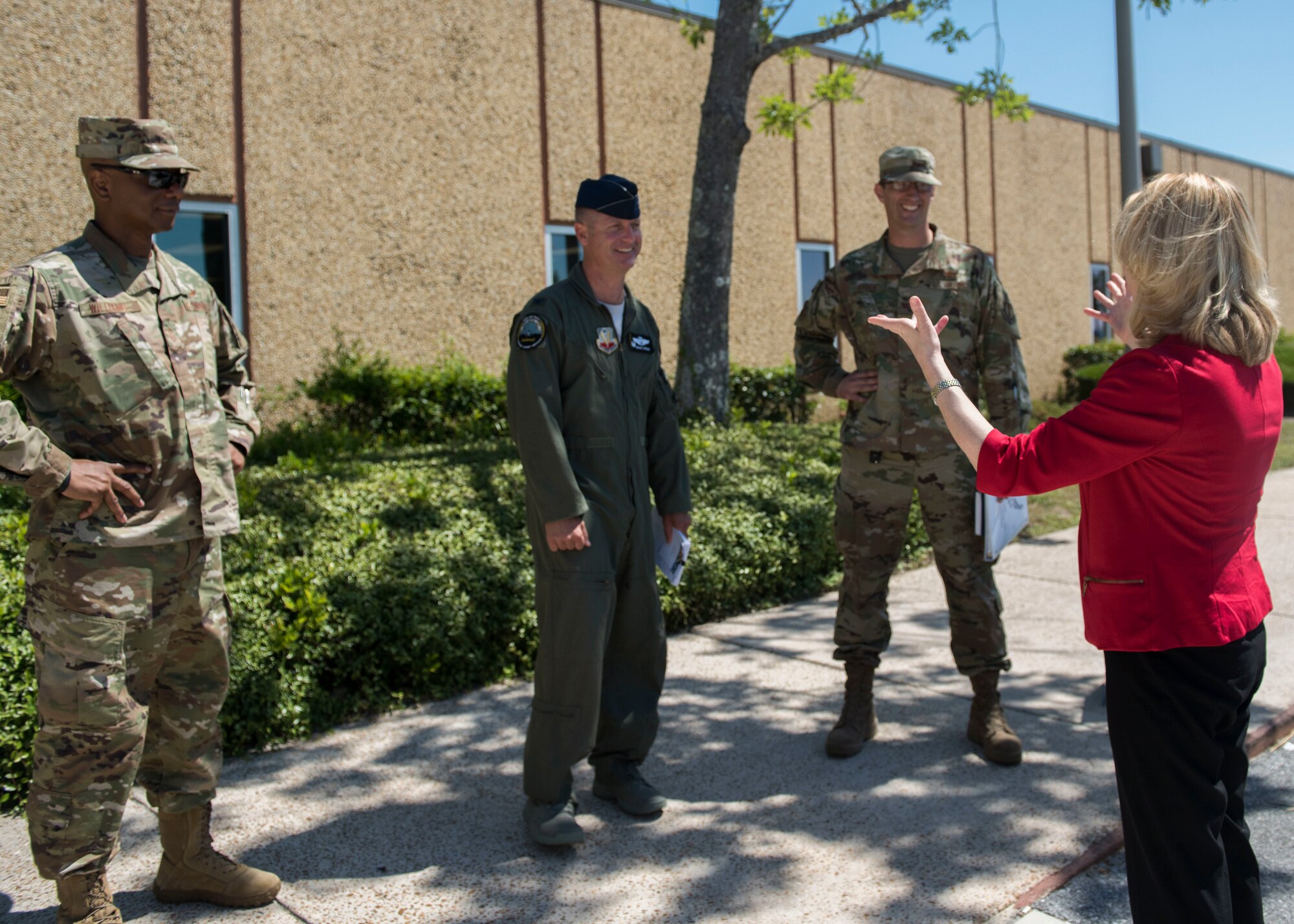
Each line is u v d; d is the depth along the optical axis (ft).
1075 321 57.26
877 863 9.46
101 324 7.81
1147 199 6.65
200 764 8.61
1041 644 16.28
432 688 14.15
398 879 9.25
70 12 25.61
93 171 7.88
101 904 8.09
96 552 7.67
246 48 28.37
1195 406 6.29
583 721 9.71
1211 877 6.56
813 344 12.96
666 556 11.17
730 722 13.12
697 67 38.78
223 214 28.37
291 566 14.53
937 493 11.77
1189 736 6.55
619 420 10.10
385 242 31.14
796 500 20.74
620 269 10.11
